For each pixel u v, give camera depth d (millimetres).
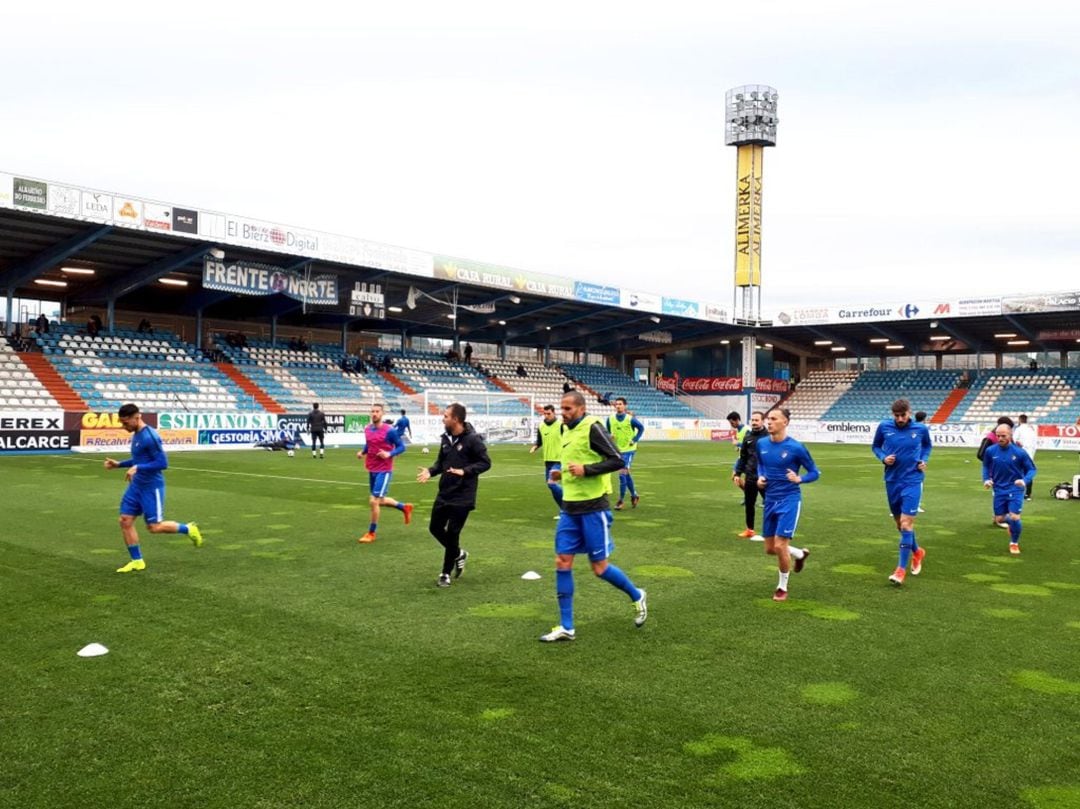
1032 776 3621
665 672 5020
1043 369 46719
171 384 32094
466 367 45812
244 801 3334
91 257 28812
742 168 49031
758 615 6496
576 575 8016
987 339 48125
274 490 15695
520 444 38031
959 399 47062
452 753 3805
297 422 32750
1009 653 5477
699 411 53000
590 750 3854
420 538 10180
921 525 12133
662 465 24906
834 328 47844
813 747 3912
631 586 6035
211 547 9367
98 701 4449
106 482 16547
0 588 7164
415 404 39156
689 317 43688
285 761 3709
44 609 6434
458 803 3324
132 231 25188
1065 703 4520
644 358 57375
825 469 24016
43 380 28812
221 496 14609
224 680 4797
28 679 4797
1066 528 11914
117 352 32250
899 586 7676
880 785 3520
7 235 25234
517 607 6668
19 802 3320
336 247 28875
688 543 10125
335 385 37875
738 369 51938
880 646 5625
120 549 9117
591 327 48094
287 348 39250
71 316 35844
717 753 3834
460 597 7016
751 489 10500
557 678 4887
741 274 48969
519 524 11516
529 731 4074
